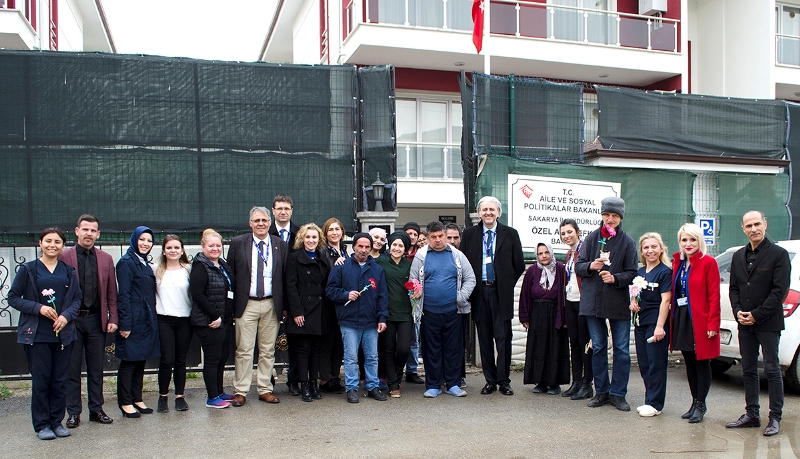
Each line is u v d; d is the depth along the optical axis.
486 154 8.71
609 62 17.95
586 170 9.38
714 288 6.14
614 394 6.82
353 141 8.20
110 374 7.46
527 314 7.57
